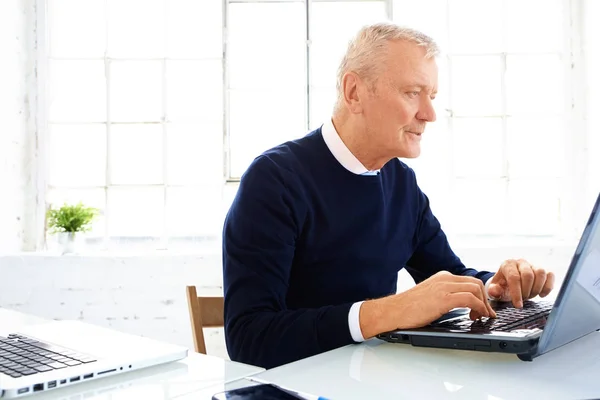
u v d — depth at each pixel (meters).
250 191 1.16
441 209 2.97
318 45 2.98
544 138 2.98
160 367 0.77
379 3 2.98
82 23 2.97
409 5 2.98
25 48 2.91
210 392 0.65
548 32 2.98
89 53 2.97
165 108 2.98
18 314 1.15
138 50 2.98
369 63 1.18
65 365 0.70
